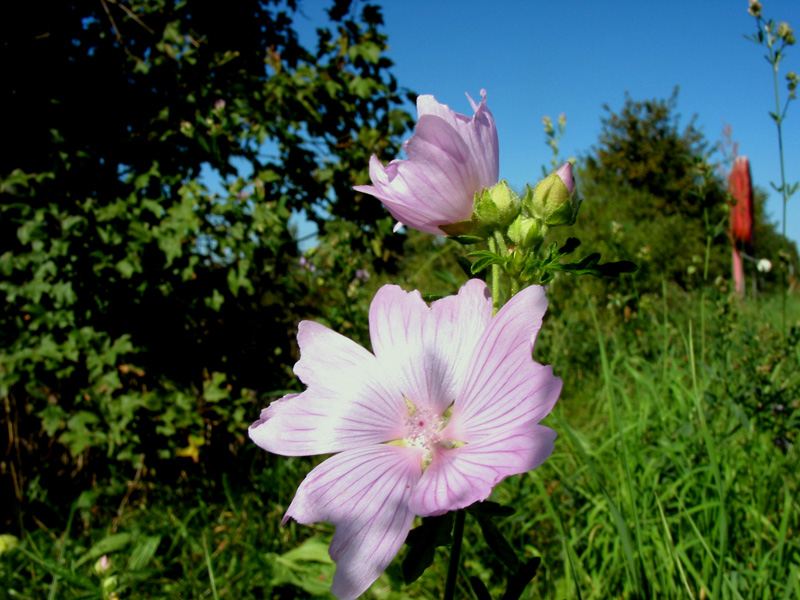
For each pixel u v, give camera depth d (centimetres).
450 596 99
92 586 229
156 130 383
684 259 1205
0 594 242
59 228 345
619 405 387
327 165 436
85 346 339
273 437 107
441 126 113
